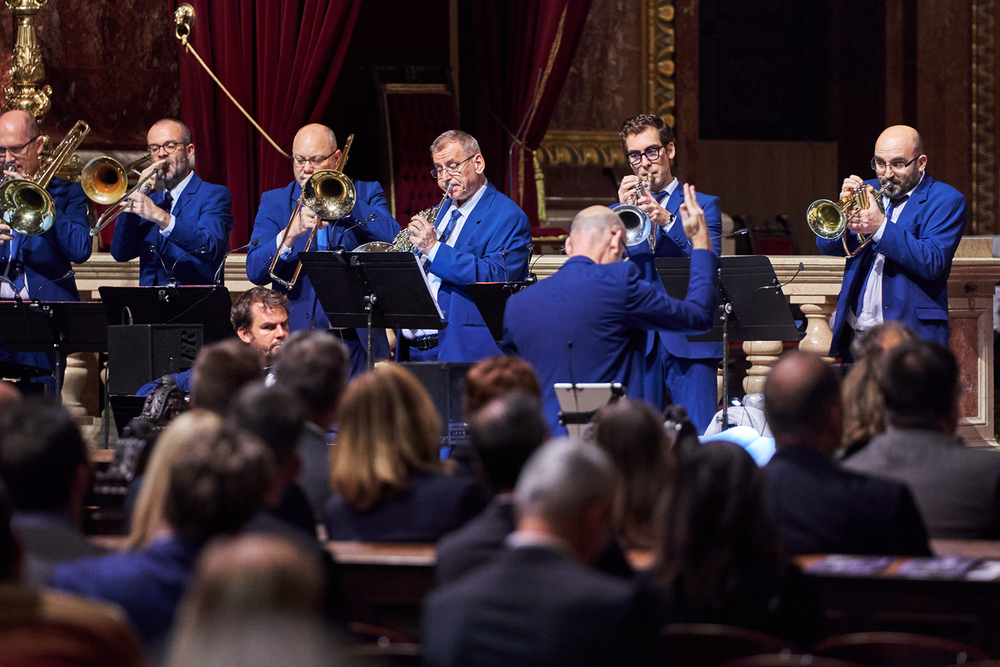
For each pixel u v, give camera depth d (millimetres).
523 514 6867
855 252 18406
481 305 16344
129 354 17266
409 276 16094
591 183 37156
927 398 10031
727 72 41625
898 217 18562
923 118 40969
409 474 9648
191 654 3668
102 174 19406
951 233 18109
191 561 7180
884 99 41188
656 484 9273
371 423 9578
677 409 12359
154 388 14859
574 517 6773
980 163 41344
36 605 5434
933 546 9445
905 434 10062
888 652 7062
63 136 27859
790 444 9391
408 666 7070
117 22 28250
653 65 37812
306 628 3527
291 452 8938
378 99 30156
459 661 6602
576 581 6598
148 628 7023
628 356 14227
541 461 6898
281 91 26422
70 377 22266
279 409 8883
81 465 8492
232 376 10641
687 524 7848
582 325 13812
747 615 7793
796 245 37938
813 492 9094
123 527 11719
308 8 26391
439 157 17812
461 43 32281
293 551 4148
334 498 9812
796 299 23312
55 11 27719
